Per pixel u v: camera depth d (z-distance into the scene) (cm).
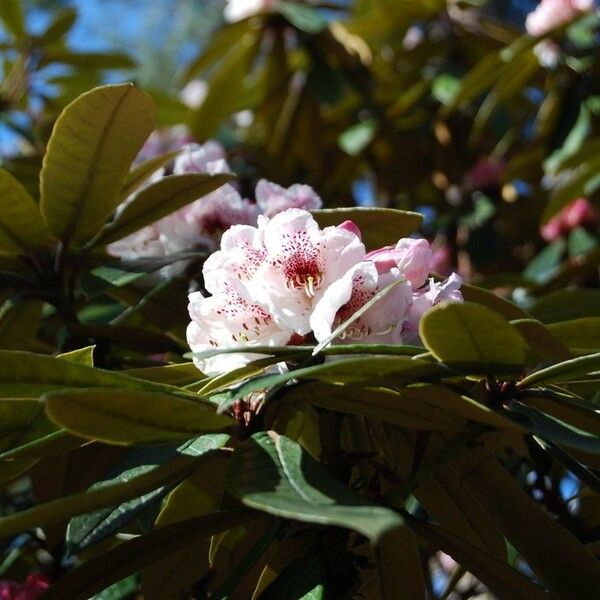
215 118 103
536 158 98
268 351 37
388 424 44
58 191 50
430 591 59
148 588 47
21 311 58
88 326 54
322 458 41
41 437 41
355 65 103
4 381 37
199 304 40
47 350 60
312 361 38
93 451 49
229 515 39
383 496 39
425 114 102
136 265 54
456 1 106
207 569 47
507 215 101
